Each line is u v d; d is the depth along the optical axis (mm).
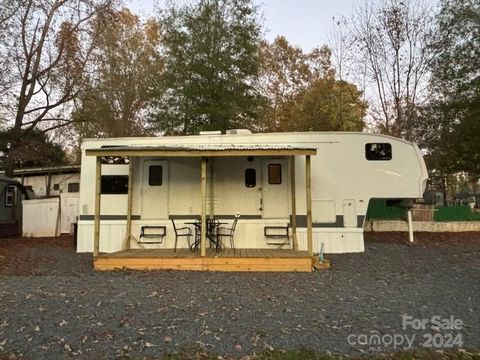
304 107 24766
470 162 16922
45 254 10062
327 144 9977
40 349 3947
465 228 13930
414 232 13609
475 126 15742
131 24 21203
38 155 18672
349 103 21578
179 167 10172
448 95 16359
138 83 21109
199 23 18234
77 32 17266
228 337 4273
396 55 17047
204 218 8430
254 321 4797
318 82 25547
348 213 9859
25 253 10094
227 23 18500
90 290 6266
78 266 8688
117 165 10219
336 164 9930
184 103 18375
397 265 8617
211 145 9953
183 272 8031
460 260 9086
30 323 4629
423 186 9773
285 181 10016
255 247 9859
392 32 16812
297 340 4203
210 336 4297
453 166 17531
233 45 18438
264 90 26609
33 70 16734
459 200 29469
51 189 18219
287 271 8117
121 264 8336
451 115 16578
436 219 14227
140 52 21344
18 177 18453
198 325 4633
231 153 8367
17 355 3824
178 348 3988
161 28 19172
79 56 17453
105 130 21219
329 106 22672
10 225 13906
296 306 5453
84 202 10320
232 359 3764
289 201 9953
